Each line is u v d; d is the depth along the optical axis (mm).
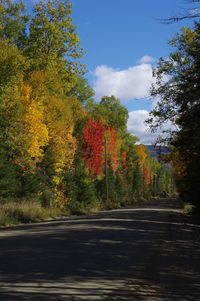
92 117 64562
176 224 26781
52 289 7312
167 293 7473
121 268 9852
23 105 36438
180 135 18938
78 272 9047
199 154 22203
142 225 24109
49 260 10422
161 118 18969
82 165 53531
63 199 44844
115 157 78562
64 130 44500
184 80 15508
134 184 114938
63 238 15531
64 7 52531
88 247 13242
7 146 35031
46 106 42250
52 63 51375
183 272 9648
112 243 14648
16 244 13461
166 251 13258
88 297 6863
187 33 17547
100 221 26609
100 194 67875
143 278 8805
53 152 42750
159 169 180125
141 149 136375
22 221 27656
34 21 51719
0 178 34125
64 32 52906
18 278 8156
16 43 53688
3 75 34531
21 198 35500
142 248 13742
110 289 7590
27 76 42594
